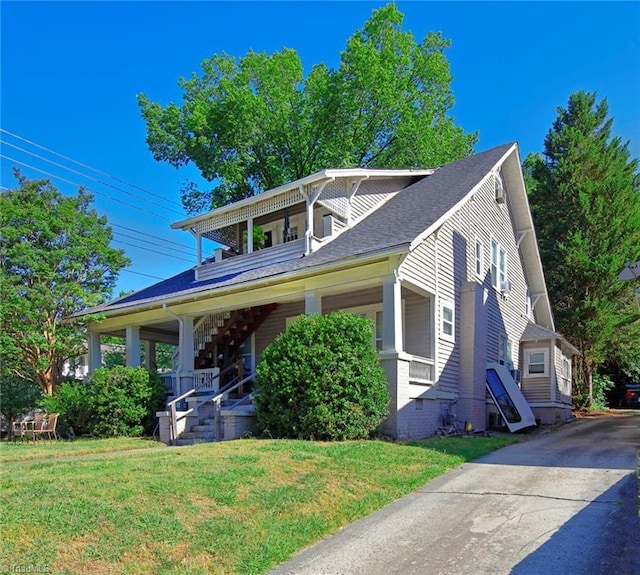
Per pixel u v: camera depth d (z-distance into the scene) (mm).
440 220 12594
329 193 14859
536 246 21656
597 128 28594
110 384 13844
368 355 10414
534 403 19344
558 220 26516
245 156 26562
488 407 15438
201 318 16812
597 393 27109
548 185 27516
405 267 11852
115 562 4230
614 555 4688
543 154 29453
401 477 7578
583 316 24375
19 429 13664
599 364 27531
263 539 5031
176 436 12180
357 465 7719
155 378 14602
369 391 10180
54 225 16094
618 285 23703
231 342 17000
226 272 16125
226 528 5062
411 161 26562
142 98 27469
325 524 5641
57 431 13961
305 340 10414
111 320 17297
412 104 26766
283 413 10227
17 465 7777
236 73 27219
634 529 5324
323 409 9750
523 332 20375
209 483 6094
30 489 5504
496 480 7680
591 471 8148
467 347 14641
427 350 13391
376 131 26938
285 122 26891
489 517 5879
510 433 14188
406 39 26594
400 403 11055
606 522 5562
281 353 10570
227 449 8359
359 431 10023
